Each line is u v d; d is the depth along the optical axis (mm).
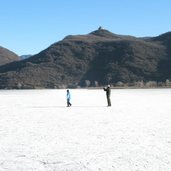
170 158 13023
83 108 38594
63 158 13344
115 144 16000
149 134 18812
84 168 11805
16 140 17359
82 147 15430
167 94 78312
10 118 28391
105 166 12016
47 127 22359
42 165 12305
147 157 13250
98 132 19844
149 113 31734
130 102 49062
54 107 40906
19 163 12609
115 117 28297
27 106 43281
